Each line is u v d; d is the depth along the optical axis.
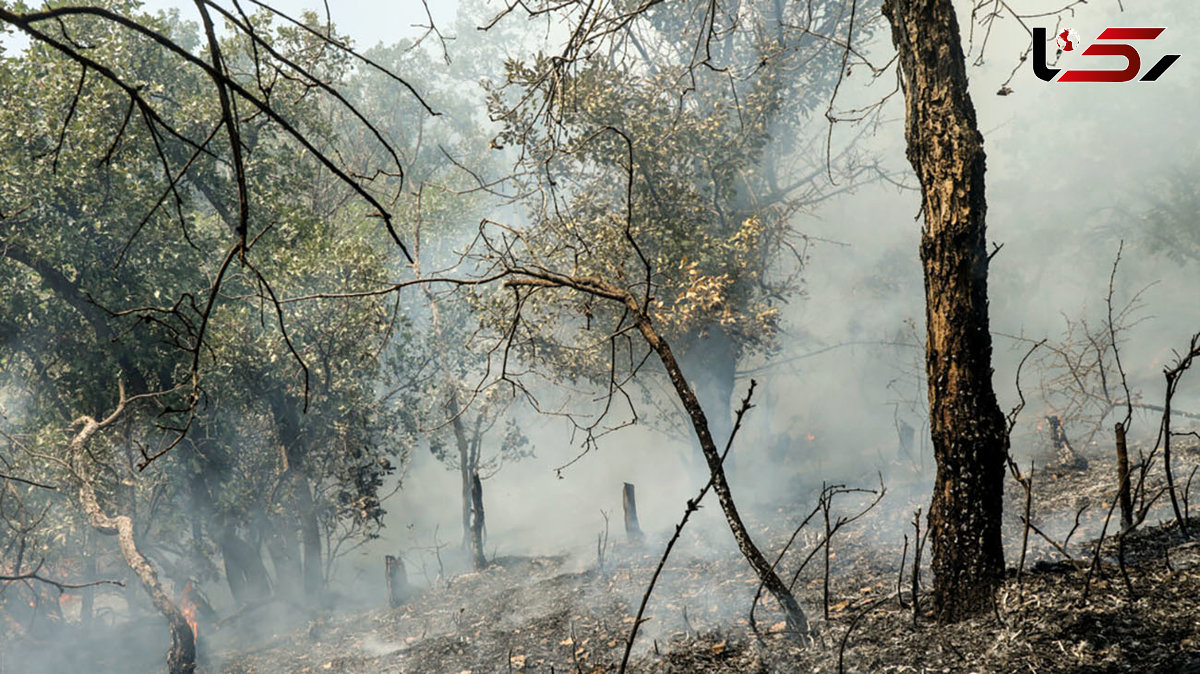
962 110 5.41
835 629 5.91
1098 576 5.46
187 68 14.29
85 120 12.37
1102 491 8.62
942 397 5.48
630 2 13.19
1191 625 4.63
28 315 13.62
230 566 15.60
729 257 13.95
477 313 13.44
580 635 7.94
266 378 14.46
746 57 14.79
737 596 8.01
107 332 13.08
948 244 5.37
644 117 12.91
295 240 14.47
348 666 9.20
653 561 10.48
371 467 15.64
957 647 5.08
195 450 14.45
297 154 15.70
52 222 12.52
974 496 5.43
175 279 13.45
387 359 15.50
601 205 13.46
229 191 14.32
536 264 5.41
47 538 12.95
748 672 5.61
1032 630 4.96
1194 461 9.00
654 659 6.58
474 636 8.86
